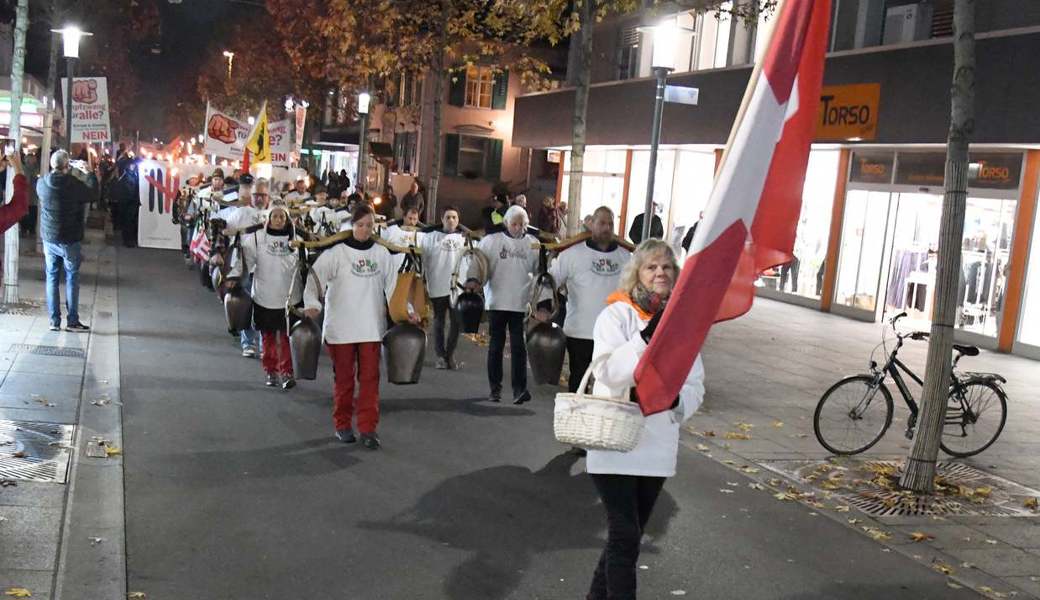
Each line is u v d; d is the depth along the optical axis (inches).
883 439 406.6
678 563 252.1
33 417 333.4
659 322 177.6
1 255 748.0
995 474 368.2
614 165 1200.8
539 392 448.8
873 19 863.7
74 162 766.5
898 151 806.5
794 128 191.8
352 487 295.9
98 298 631.2
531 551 252.5
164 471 297.1
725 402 459.5
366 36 1121.4
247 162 946.1
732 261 177.8
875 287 825.5
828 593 239.3
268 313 420.5
